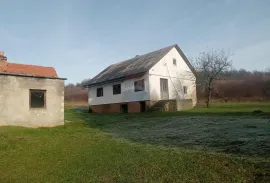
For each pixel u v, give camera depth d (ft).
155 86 76.33
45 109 48.62
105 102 90.68
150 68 74.59
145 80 75.41
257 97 109.19
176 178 16.71
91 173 19.29
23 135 37.11
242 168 17.26
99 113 87.61
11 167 21.86
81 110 106.22
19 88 45.65
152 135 35.35
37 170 20.93
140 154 23.66
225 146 24.64
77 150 27.40
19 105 45.34
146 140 31.81
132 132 39.70
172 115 57.26
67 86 211.00
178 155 22.12
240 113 49.90
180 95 86.84
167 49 84.58
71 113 85.56
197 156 21.17
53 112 49.65
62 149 28.19
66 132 41.47
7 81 44.34
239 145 24.34
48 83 49.57
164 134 35.29
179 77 87.86
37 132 40.63
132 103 79.25
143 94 75.66
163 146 27.14
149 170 18.78
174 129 38.83
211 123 40.27
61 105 51.06
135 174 18.22
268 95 109.29
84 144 30.68
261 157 19.60
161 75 79.71
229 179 15.75
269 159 18.81
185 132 35.09
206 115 51.39
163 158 21.57
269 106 69.36
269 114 44.52
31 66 54.60
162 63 81.00
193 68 93.76
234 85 119.03
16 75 45.21
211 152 22.66
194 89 94.84
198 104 91.76
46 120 48.44
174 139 31.04
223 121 40.96
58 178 18.76
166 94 80.94
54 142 32.45
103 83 90.68
